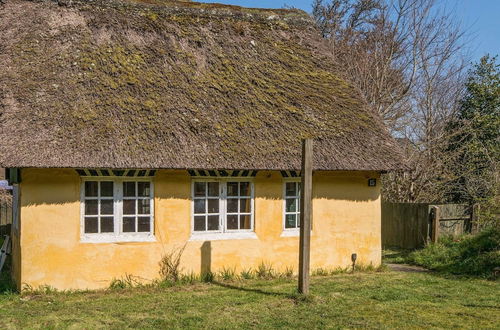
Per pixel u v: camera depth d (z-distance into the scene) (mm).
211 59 10828
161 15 11484
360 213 10445
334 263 10164
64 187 8258
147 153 8102
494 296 8219
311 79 11383
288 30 12656
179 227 8961
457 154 16062
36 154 7434
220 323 6523
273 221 9695
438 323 6684
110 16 10828
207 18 11906
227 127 9180
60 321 6551
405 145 17578
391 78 20328
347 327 6457
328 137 9758
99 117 8391
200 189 9266
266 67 11211
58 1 10789
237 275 9336
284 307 7324
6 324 6387
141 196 8820
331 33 22531
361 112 10820
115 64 9680
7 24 10117
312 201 10000
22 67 8992
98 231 8547
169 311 7062
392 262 11898
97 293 8172
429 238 12828
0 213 17281
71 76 9039
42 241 8086
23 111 8055
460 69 19172
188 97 9539
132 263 8617
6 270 9977
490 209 11719
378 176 10617
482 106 17750
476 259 10430
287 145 9250
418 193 16188
